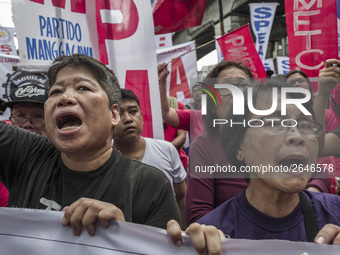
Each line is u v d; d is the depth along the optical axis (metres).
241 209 1.01
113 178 1.12
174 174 2.35
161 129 2.23
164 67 2.41
